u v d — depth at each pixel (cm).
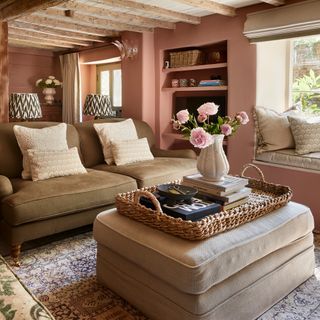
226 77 438
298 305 198
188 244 169
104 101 451
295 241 213
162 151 415
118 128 386
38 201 248
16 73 676
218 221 178
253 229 190
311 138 331
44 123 345
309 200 329
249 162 381
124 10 392
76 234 305
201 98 460
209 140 209
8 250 268
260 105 377
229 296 169
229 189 217
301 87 394
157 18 423
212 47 448
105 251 207
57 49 684
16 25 453
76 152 322
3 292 122
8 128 320
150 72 475
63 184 274
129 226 194
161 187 224
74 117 637
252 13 359
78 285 217
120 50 495
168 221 180
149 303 179
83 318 184
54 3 309
